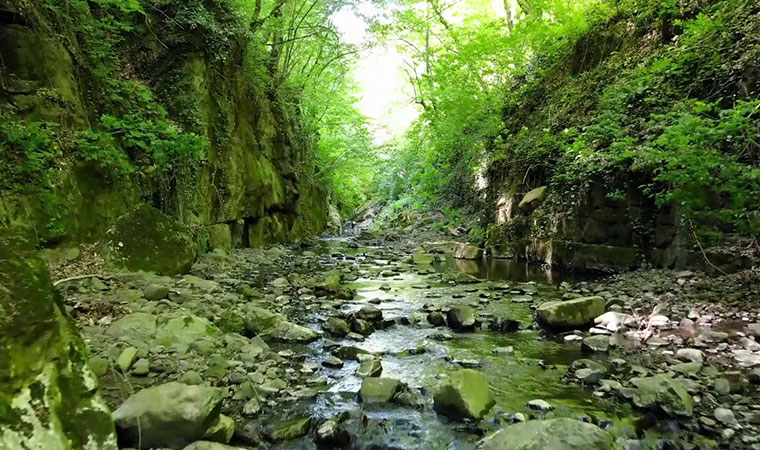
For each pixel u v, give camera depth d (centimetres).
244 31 1269
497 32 1644
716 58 790
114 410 301
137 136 763
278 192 1570
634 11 1193
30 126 614
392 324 610
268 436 313
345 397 379
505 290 834
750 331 505
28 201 611
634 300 666
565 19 1337
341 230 2616
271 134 1564
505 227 1322
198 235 991
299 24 1647
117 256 675
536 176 1235
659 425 331
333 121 2261
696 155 586
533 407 362
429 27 1833
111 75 892
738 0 827
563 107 1268
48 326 217
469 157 1805
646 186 836
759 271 636
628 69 1078
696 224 720
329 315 639
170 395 295
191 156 872
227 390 369
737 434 313
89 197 717
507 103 1617
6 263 221
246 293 719
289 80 1919
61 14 770
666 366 436
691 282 689
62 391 211
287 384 398
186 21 1080
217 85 1180
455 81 1597
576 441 267
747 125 558
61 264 623
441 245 1587
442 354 493
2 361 191
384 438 319
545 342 536
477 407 347
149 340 433
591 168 934
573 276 957
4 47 641
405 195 2611
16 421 185
